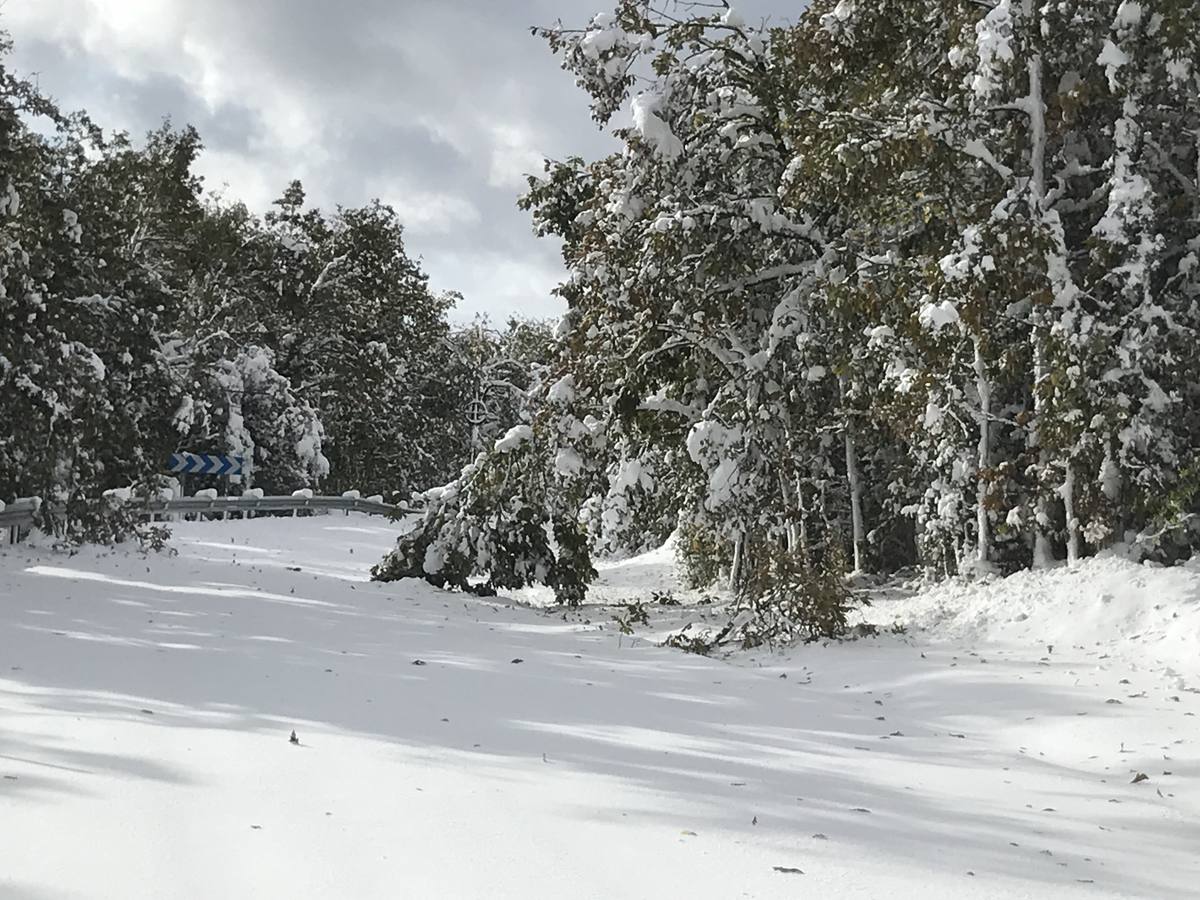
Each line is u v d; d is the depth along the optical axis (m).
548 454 21.05
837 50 18.30
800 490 21.14
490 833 5.71
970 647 13.70
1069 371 14.92
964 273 14.84
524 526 22.06
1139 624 13.32
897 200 17.34
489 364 70.00
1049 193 16.05
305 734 7.89
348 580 21.75
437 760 7.35
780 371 18.73
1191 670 11.70
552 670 12.45
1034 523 16.36
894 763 8.63
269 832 5.50
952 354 16.31
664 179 19.14
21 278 22.69
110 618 13.77
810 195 16.91
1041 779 8.25
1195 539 15.77
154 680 9.73
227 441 45.81
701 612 19.91
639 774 7.39
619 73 19.36
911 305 16.22
